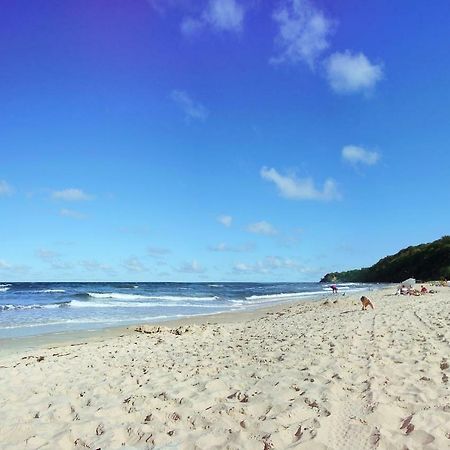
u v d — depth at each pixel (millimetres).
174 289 69625
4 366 9258
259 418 4867
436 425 4270
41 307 30500
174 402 5707
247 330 13992
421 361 7223
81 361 9289
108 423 4973
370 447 3938
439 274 67312
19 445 4465
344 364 7266
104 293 51719
